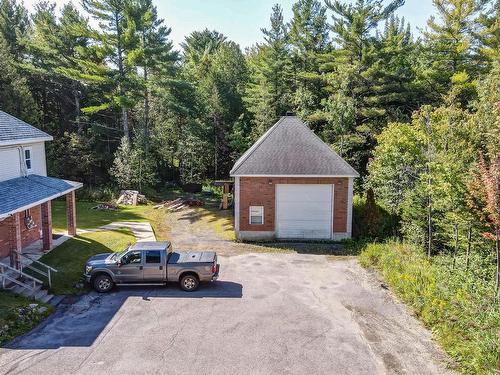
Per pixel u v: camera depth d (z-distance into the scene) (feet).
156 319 43.50
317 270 60.23
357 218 81.35
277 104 149.89
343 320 43.57
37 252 62.54
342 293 51.21
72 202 72.13
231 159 161.07
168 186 150.92
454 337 38.24
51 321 42.93
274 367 34.37
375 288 52.95
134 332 40.52
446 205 57.26
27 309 43.37
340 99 122.93
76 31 125.80
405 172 77.97
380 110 122.01
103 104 134.21
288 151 78.48
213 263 51.70
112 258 52.80
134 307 46.65
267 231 78.13
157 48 128.47
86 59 133.49
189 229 87.97
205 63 186.80
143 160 129.49
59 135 145.07
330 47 154.92
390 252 63.46
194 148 145.48
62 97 149.69
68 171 130.62
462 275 50.90
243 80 183.01
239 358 35.73
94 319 43.50
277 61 152.15
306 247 73.20
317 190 76.74
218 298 49.34
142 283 51.52
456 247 59.57
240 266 62.08
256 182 76.69
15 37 147.84
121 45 128.26
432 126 61.82
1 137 59.57
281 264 63.21
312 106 143.13
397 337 39.93
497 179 46.09
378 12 127.65
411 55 150.92
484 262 55.21
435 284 48.67
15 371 33.55
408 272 54.03
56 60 139.03
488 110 63.10
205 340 38.93
